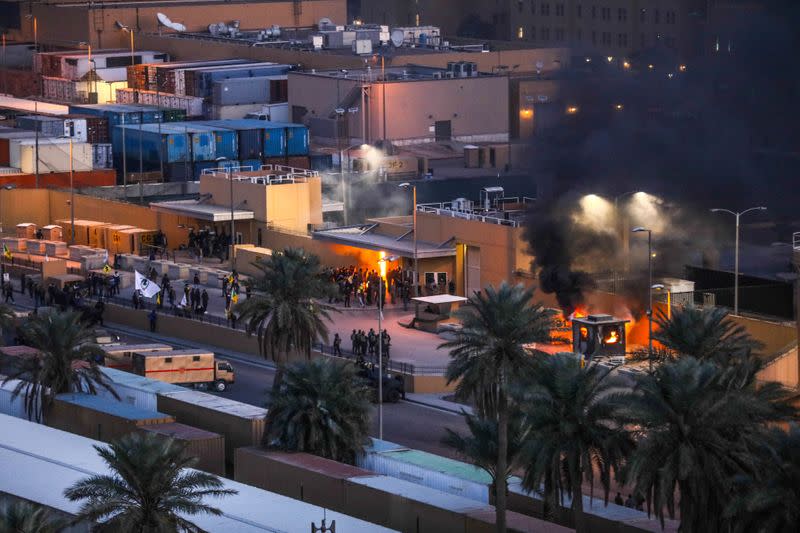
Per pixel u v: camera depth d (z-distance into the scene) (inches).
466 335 4753.9
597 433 4338.1
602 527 4483.3
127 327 7455.7
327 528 4340.6
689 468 4045.3
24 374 6151.6
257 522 4517.7
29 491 4781.0
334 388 5206.7
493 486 4731.8
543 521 4483.3
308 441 5201.8
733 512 3892.7
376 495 4763.8
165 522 4227.4
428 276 7598.4
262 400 6235.2
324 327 5787.4
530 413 4370.1
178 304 7436.0
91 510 4229.8
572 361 4414.4
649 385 4205.2
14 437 5349.4
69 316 5861.2
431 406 6107.3
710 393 4126.5
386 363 6432.1
